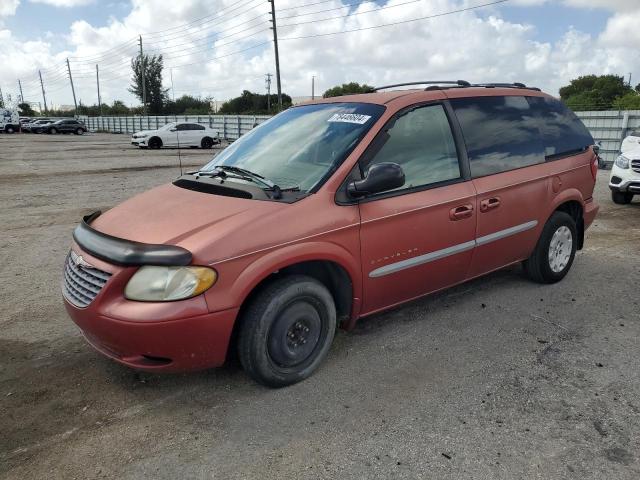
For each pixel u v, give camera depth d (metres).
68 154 22.69
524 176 4.39
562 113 5.06
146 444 2.76
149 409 3.07
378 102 3.79
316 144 3.64
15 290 5.12
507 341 3.89
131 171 15.79
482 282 5.11
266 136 4.08
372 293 3.57
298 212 3.14
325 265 3.46
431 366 3.53
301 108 4.29
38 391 3.26
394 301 3.79
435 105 3.95
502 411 3.02
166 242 2.90
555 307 4.51
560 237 4.95
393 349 3.77
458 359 3.62
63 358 3.68
